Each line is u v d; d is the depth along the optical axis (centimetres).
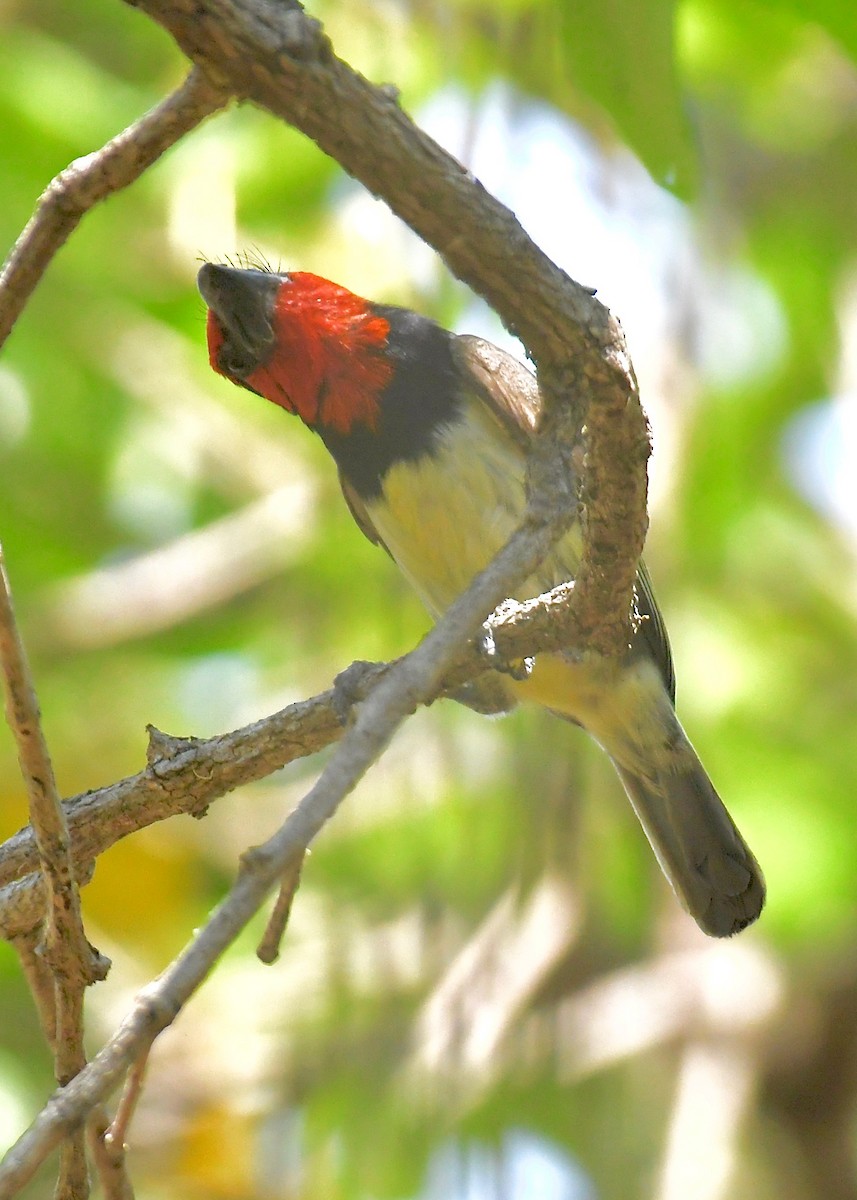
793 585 1281
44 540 1309
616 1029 1154
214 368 822
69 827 605
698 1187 1062
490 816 1028
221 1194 1085
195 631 1318
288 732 605
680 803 871
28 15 1227
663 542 1152
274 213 1112
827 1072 1209
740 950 1234
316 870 1082
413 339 786
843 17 769
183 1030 1080
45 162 1095
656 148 673
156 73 1206
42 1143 330
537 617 590
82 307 1212
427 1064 984
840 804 1180
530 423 762
